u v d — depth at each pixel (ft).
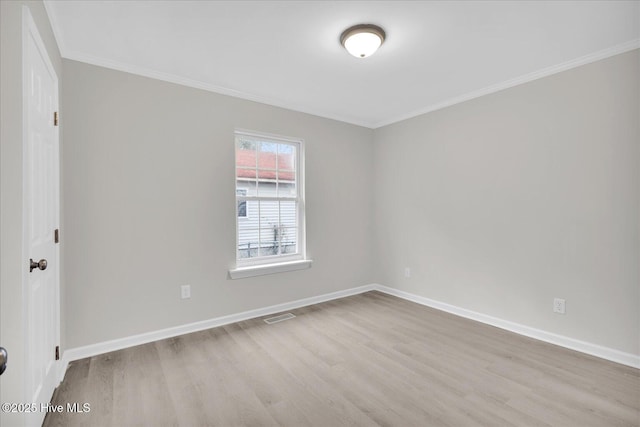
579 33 7.07
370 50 7.18
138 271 8.75
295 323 10.36
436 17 6.49
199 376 7.07
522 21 6.62
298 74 9.23
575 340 8.42
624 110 7.59
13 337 4.07
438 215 11.85
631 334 7.54
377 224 14.42
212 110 10.05
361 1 5.98
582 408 5.92
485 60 8.37
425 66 8.73
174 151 9.35
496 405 6.02
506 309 9.87
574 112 8.40
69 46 7.56
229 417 5.69
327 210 13.02
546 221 8.97
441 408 5.92
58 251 6.64
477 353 8.20
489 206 10.29
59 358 6.70
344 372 7.24
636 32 7.02
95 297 8.13
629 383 6.75
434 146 11.97
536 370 7.31
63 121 7.66
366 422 5.54
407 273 13.07
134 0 5.90
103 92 8.27
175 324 9.35
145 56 8.11
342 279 13.50
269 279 11.32
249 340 9.01
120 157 8.50
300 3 6.04
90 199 8.06
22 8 4.26
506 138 9.85
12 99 4.05
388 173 13.87
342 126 13.47
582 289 8.31
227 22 6.66
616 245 7.74
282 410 5.88
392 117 13.42
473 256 10.75
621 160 7.65
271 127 11.37
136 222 8.73
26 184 4.37
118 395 6.34
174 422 5.55
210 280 10.00
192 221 9.66
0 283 3.80
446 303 11.59
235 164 10.59
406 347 8.55
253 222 11.28
